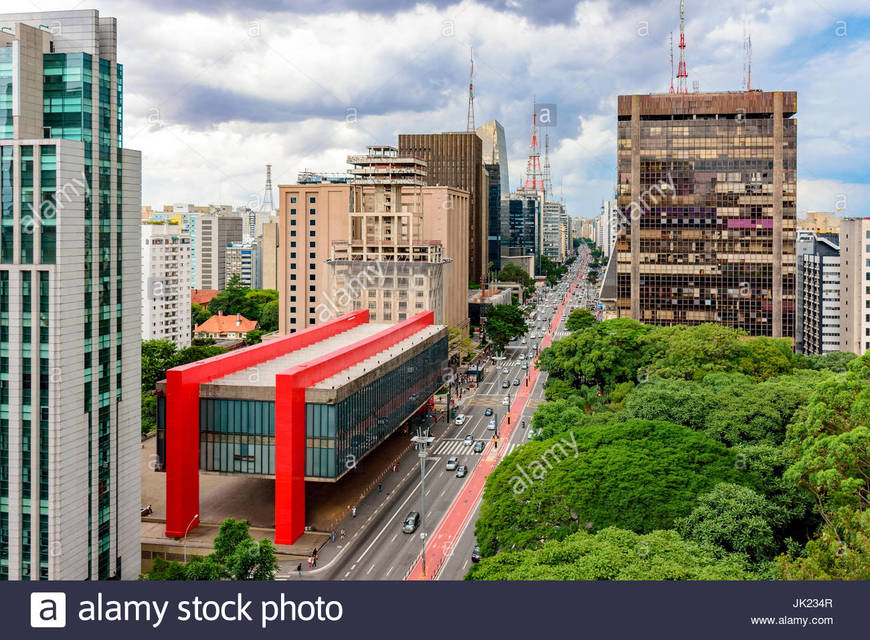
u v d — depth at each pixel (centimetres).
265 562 7881
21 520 8219
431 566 9756
